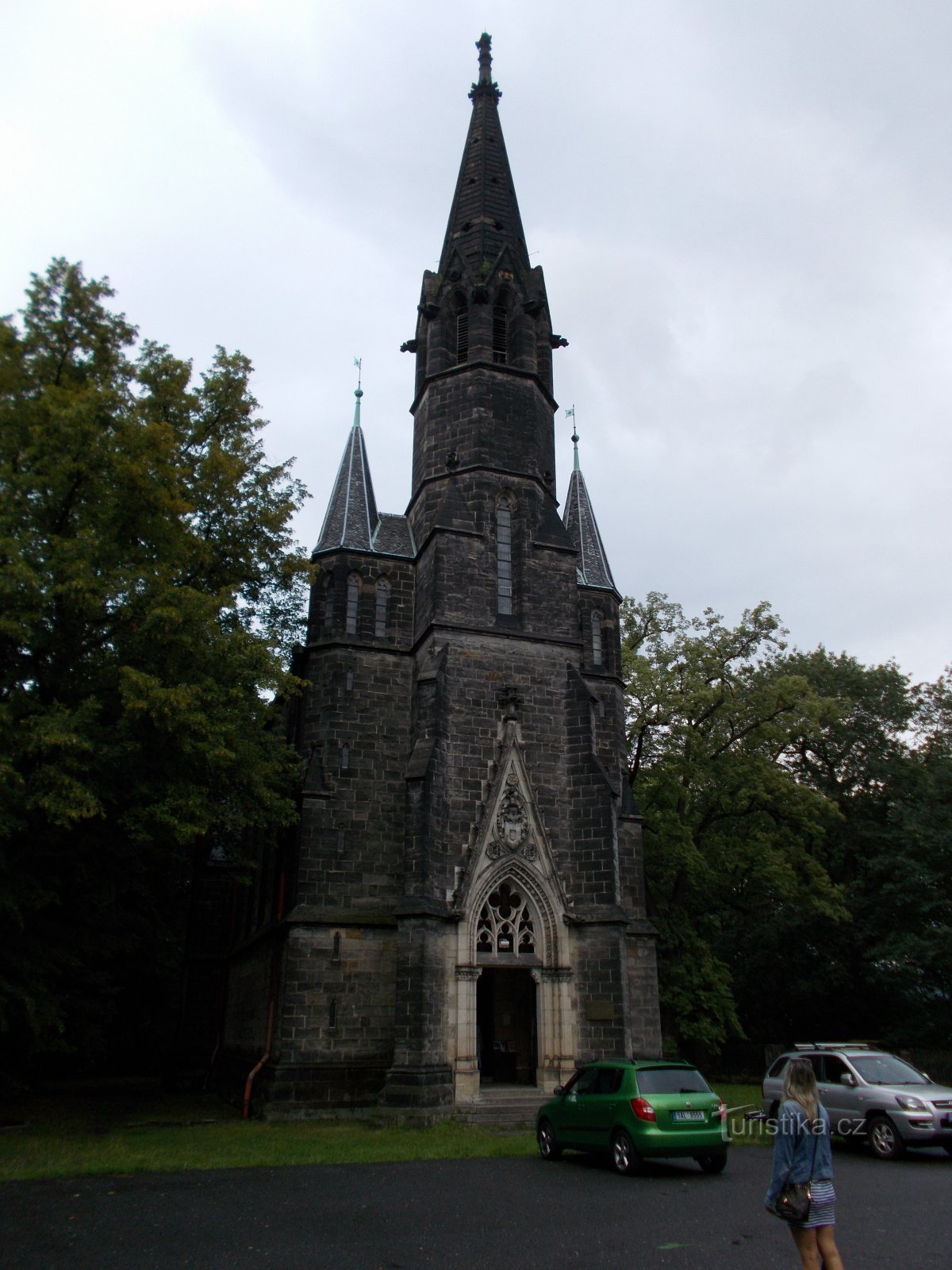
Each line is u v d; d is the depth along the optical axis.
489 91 48.94
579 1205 15.71
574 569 36.84
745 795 45.00
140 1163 19.38
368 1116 29.03
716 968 44.06
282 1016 29.73
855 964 52.12
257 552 30.92
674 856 42.69
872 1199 16.50
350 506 38.34
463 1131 25.70
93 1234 13.45
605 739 38.06
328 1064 29.50
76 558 23.27
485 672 33.94
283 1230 13.78
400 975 28.56
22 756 22.80
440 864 30.45
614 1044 29.38
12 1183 17.27
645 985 34.25
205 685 25.42
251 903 40.41
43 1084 45.44
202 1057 43.44
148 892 28.62
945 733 57.69
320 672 34.81
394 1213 15.03
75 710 24.39
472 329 40.22
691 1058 46.97
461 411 38.88
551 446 40.97
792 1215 9.83
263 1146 22.44
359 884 32.16
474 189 44.97
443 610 34.34
